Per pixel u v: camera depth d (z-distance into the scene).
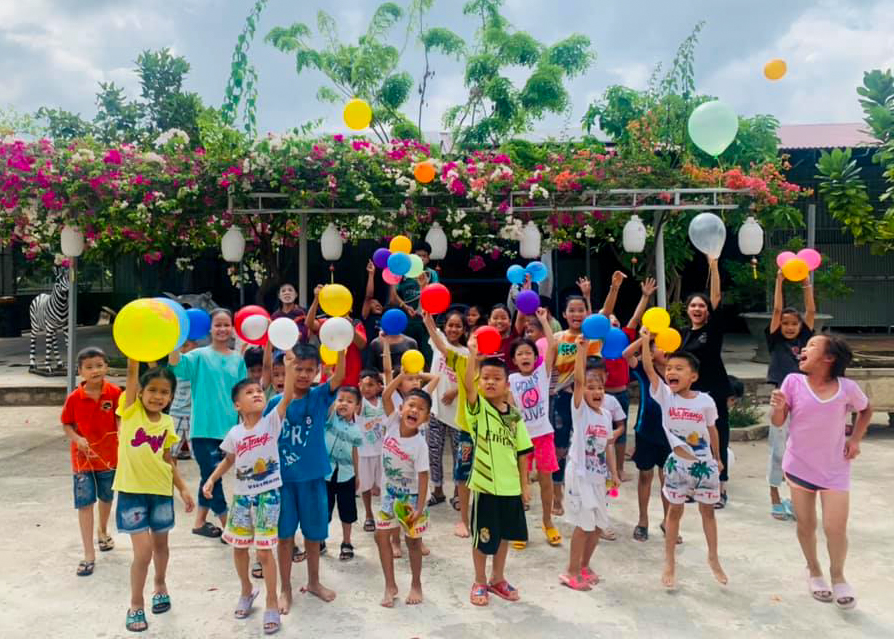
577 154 7.78
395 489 3.58
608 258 13.02
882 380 7.30
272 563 3.35
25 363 11.65
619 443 5.79
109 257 10.67
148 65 14.38
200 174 6.74
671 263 10.16
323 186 6.79
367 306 6.32
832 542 3.56
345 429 4.20
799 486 3.68
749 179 7.16
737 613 3.45
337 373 3.69
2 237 7.47
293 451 3.58
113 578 3.91
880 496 5.30
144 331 3.10
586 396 3.86
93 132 13.23
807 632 3.25
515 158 8.77
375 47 12.57
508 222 7.03
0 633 3.29
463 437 4.60
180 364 4.40
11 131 7.05
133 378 3.43
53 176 6.58
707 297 5.06
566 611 3.48
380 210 6.88
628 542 4.46
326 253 7.34
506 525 3.57
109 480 4.18
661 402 3.94
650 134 9.14
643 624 3.33
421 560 3.84
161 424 3.47
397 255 4.84
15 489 5.65
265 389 4.27
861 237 8.81
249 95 7.32
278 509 3.43
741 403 7.75
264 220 8.59
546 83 11.74
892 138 8.47
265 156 6.67
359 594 3.71
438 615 3.45
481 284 12.38
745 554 4.22
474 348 3.66
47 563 4.13
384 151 6.91
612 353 4.09
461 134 12.32
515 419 3.67
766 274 10.47
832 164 8.89
